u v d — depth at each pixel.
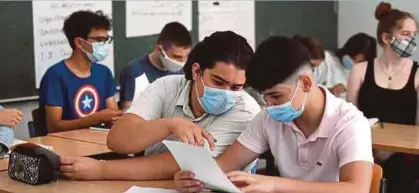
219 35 1.98
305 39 4.19
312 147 1.91
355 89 3.53
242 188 1.74
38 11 3.91
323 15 5.89
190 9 4.84
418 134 3.04
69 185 1.98
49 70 3.46
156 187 1.94
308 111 1.86
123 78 3.80
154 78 3.77
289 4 5.58
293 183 1.76
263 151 2.02
